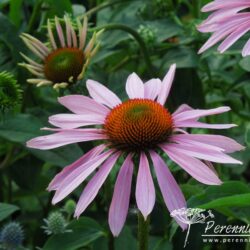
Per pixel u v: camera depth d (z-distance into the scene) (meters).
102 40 0.61
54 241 0.48
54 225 0.48
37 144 0.42
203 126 0.42
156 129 0.42
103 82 0.59
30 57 0.60
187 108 0.45
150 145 0.42
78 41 0.54
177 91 0.63
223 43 0.46
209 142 0.41
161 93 0.45
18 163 0.62
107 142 0.43
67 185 0.40
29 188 0.62
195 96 0.63
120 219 0.39
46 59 0.53
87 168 0.41
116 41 0.61
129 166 0.41
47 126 0.57
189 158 0.40
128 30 0.59
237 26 0.46
